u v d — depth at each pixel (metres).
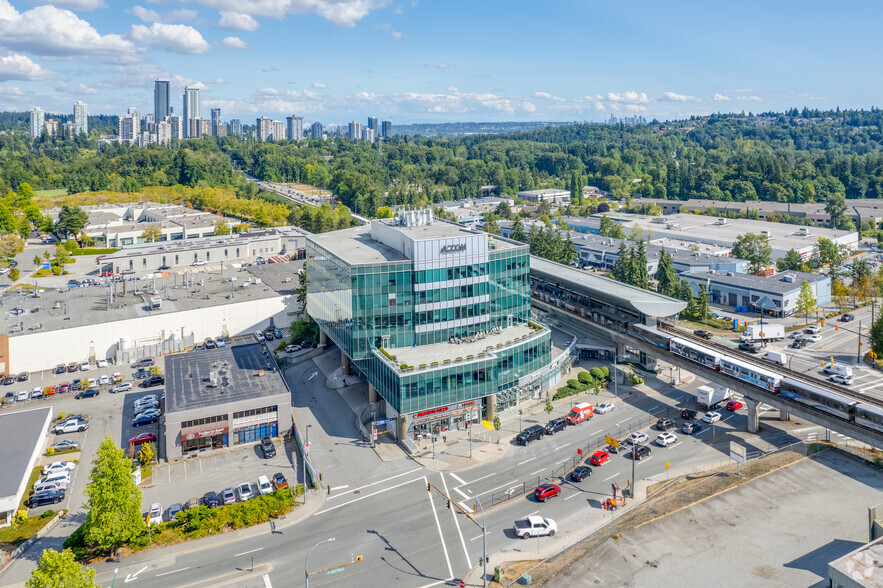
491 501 97.25
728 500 95.88
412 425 117.12
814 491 98.06
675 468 106.00
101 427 125.88
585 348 157.50
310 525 92.44
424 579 80.06
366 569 82.31
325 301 147.25
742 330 185.00
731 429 120.69
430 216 156.00
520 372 128.50
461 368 118.44
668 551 84.19
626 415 126.75
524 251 140.00
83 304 177.88
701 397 129.75
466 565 82.62
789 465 106.12
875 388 136.62
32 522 94.50
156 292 189.62
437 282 128.62
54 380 149.88
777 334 167.88
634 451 102.44
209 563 84.12
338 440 118.31
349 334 128.50
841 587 67.56
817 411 107.19
